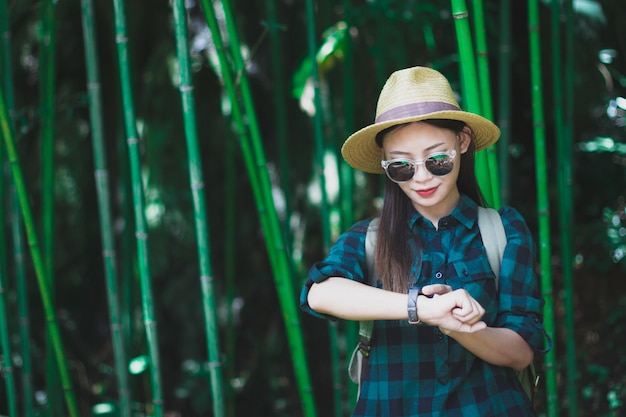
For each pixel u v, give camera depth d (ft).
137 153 8.00
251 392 14.75
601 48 14.26
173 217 14.75
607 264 13.51
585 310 13.70
